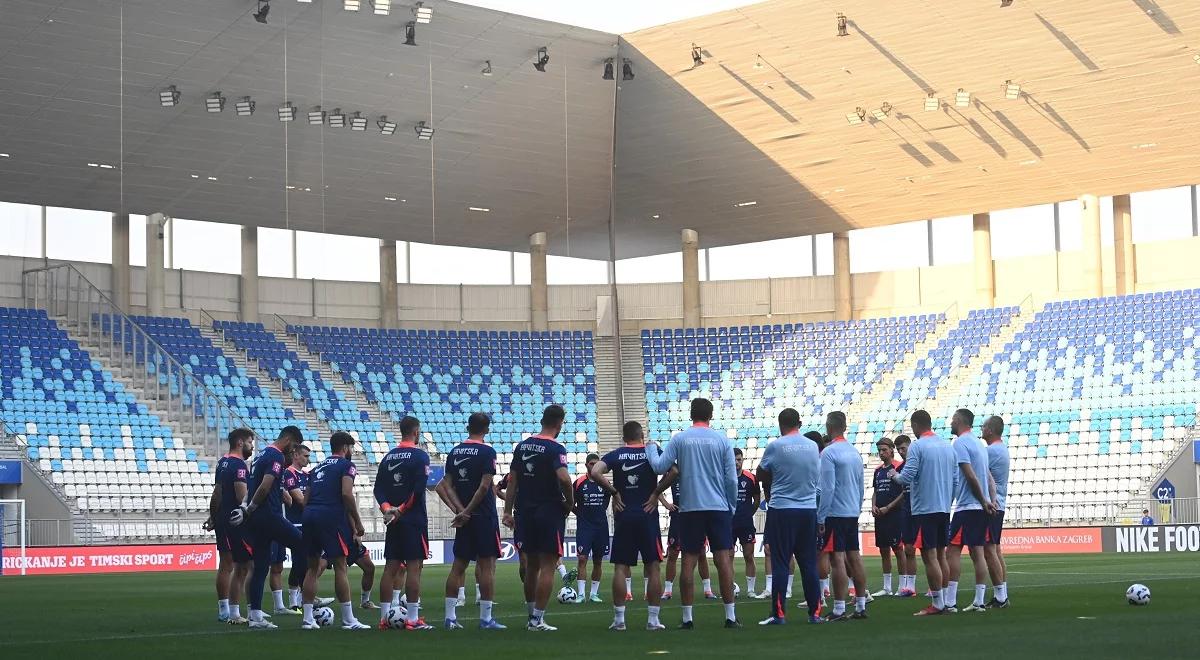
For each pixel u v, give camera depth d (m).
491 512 11.59
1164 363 37.47
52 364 34.94
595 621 12.40
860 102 32.81
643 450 11.56
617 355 41.31
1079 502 33.66
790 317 45.38
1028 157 35.31
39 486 30.67
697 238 43.34
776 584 11.41
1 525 27.14
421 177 36.69
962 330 41.59
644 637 10.35
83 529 29.58
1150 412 36.09
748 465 40.88
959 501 12.59
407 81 31.61
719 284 45.88
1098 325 39.25
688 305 44.25
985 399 39.25
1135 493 34.66
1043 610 12.36
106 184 35.69
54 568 26.94
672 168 37.00
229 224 42.25
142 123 31.89
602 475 11.47
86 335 36.91
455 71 31.53
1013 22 29.50
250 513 12.13
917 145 34.81
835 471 11.84
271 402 38.72
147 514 31.73
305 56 30.08
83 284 38.81
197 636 11.01
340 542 11.90
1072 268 41.47
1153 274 40.47
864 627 10.85
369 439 39.50
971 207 39.12
